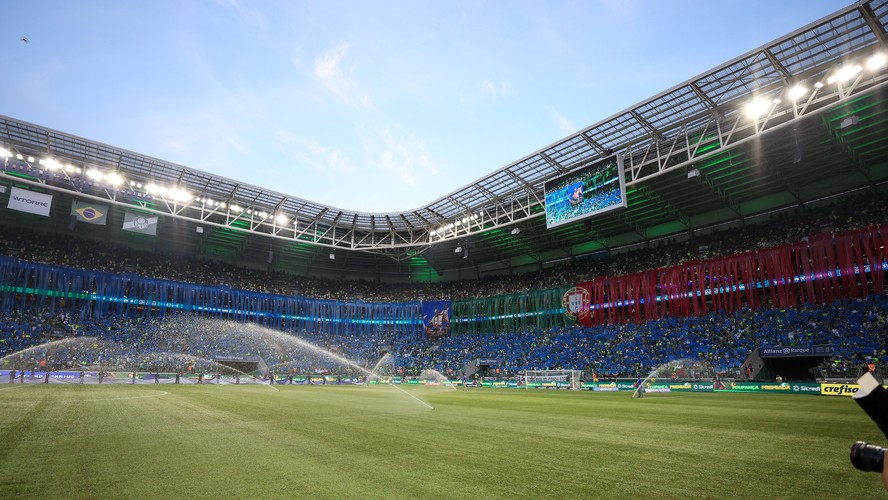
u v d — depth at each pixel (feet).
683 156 130.62
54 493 18.90
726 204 159.02
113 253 183.73
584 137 129.70
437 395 95.45
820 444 32.12
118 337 161.58
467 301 212.43
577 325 177.68
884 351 107.24
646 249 181.06
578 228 186.50
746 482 21.31
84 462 24.61
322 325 211.00
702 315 146.61
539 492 19.47
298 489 19.66
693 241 167.94
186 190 160.35
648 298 160.15
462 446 30.48
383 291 235.40
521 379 152.87
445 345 205.26
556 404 70.49
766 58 96.22
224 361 173.27
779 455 27.91
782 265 133.69
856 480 21.68
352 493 19.08
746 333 132.98
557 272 201.77
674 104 112.78
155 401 64.08
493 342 193.57
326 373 181.16
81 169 140.36
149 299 175.94
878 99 104.22
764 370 126.00
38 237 171.22
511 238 200.75
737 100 108.58
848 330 116.06
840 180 143.13
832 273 124.98
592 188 130.93
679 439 34.22
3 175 129.80
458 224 184.44
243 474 22.18
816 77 99.30
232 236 198.39
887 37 86.07
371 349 207.41
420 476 22.03
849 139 121.49
